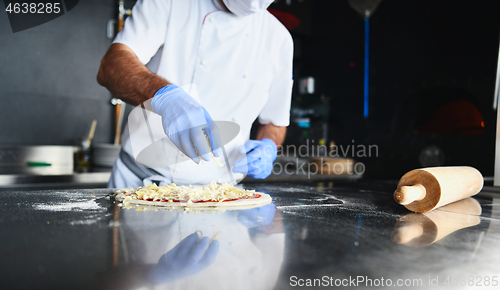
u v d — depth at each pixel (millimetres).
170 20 1108
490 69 1907
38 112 2297
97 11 2453
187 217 576
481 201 849
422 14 2326
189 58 1136
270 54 1276
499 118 1088
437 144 2188
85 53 2430
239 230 486
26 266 319
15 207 635
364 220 579
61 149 2107
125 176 1160
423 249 407
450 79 2148
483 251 407
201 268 323
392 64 2559
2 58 2176
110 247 385
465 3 2031
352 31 2871
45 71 2307
